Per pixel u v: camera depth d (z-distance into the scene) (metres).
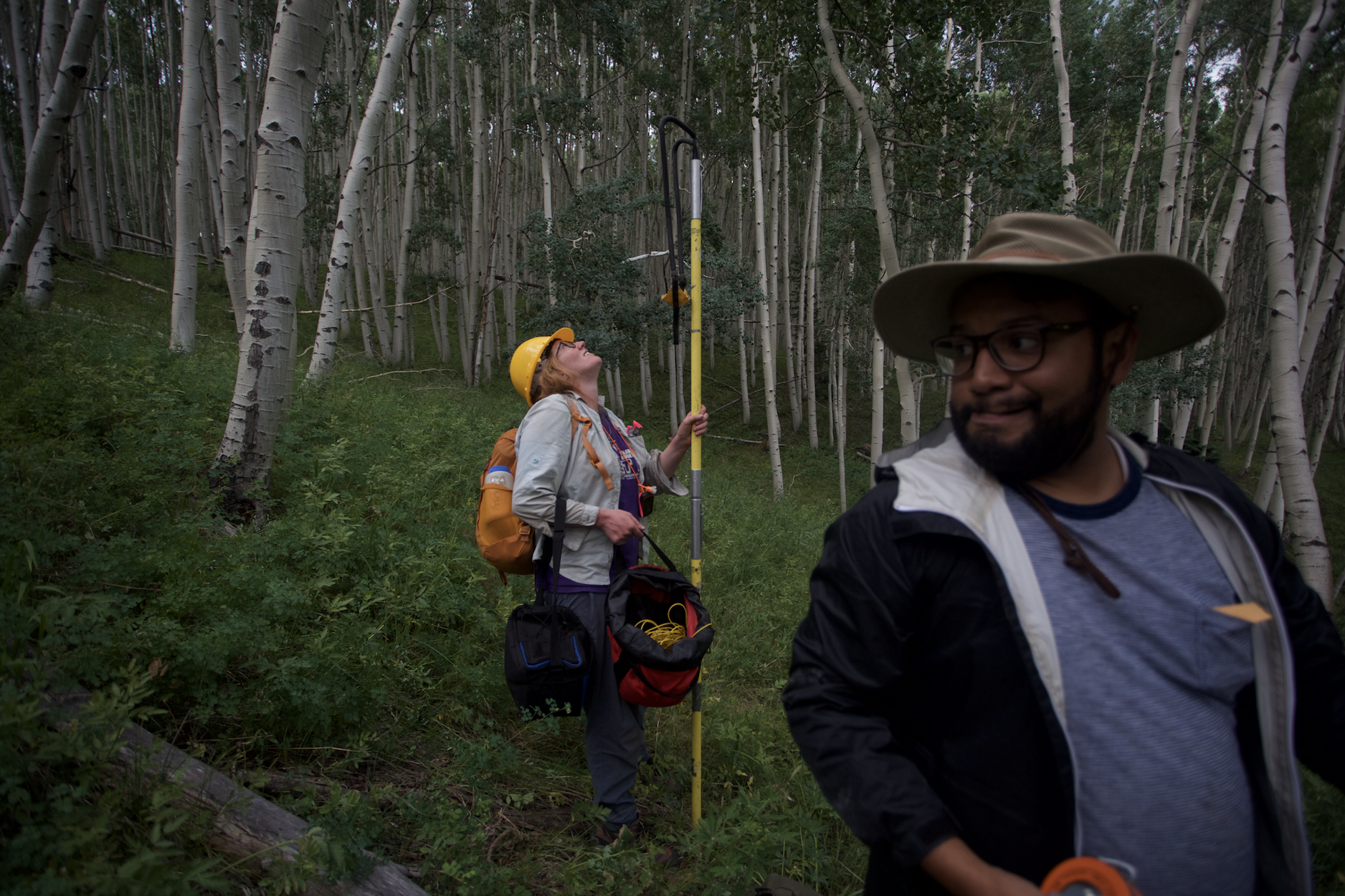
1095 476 1.09
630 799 2.49
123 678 2.10
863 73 10.28
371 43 22.47
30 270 8.95
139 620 2.41
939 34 8.42
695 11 18.92
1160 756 0.95
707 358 27.12
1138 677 0.96
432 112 21.83
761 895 1.92
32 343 5.68
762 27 9.30
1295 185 16.50
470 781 2.43
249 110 19.23
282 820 1.94
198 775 1.97
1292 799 1.00
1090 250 1.04
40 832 1.51
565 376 2.62
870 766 1.01
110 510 3.27
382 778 2.47
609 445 2.58
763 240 14.91
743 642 4.31
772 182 18.02
